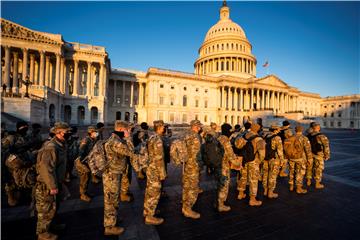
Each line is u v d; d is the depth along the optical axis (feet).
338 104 324.19
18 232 15.65
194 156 18.57
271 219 18.39
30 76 146.82
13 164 16.65
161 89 215.10
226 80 232.73
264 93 251.80
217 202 19.95
